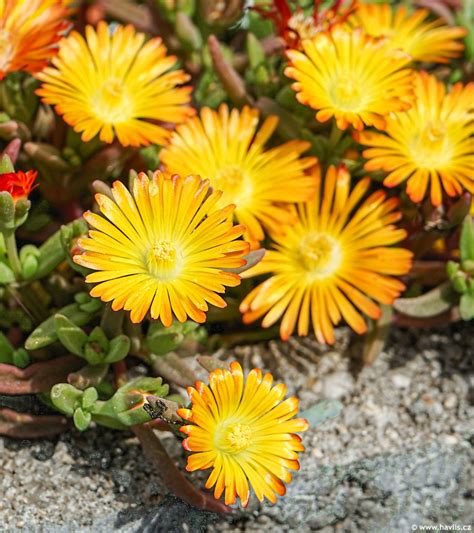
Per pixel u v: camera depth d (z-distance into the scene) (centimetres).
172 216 38
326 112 41
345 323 45
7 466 41
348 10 44
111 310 39
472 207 45
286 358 44
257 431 38
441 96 43
